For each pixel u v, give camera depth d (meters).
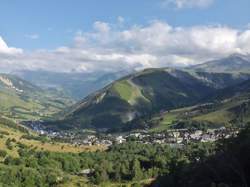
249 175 127.06
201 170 154.50
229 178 130.25
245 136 157.88
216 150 193.62
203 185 136.50
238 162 133.12
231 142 165.38
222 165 139.50
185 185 162.62
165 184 198.00
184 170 193.00
